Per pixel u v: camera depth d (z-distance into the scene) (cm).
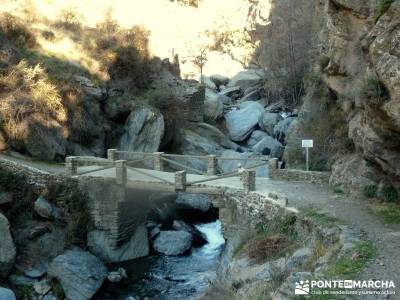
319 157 1828
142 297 1317
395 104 943
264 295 823
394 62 930
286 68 3238
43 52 2172
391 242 922
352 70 1323
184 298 1292
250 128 3020
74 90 2017
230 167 2358
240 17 4703
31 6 2511
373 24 1116
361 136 1234
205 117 3061
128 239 1602
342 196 1362
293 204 1272
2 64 1922
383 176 1280
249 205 1360
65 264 1355
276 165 1661
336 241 977
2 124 1731
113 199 1542
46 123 1836
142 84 2595
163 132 2294
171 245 1655
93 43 2455
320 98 1934
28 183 1523
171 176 1588
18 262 1359
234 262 1177
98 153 2083
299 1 3197
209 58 4400
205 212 1978
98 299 1310
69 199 1561
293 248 1098
